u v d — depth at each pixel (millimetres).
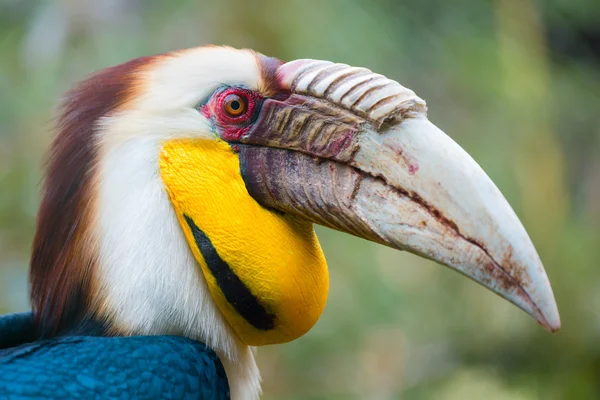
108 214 2588
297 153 2596
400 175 2568
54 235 2607
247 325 2613
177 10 3082
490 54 3125
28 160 3100
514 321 3121
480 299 3111
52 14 3123
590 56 3707
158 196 2594
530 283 2541
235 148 2602
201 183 2594
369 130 2578
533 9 3303
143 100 2602
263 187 2598
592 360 3131
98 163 2594
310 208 2590
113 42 3086
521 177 3107
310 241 2613
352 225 2580
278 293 2596
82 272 2598
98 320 2596
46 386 2559
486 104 3119
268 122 2598
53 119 2637
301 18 3047
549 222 3121
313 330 3070
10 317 2658
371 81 2588
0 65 3121
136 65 2619
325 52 3049
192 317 2602
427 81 3123
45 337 2617
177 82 2604
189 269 2600
